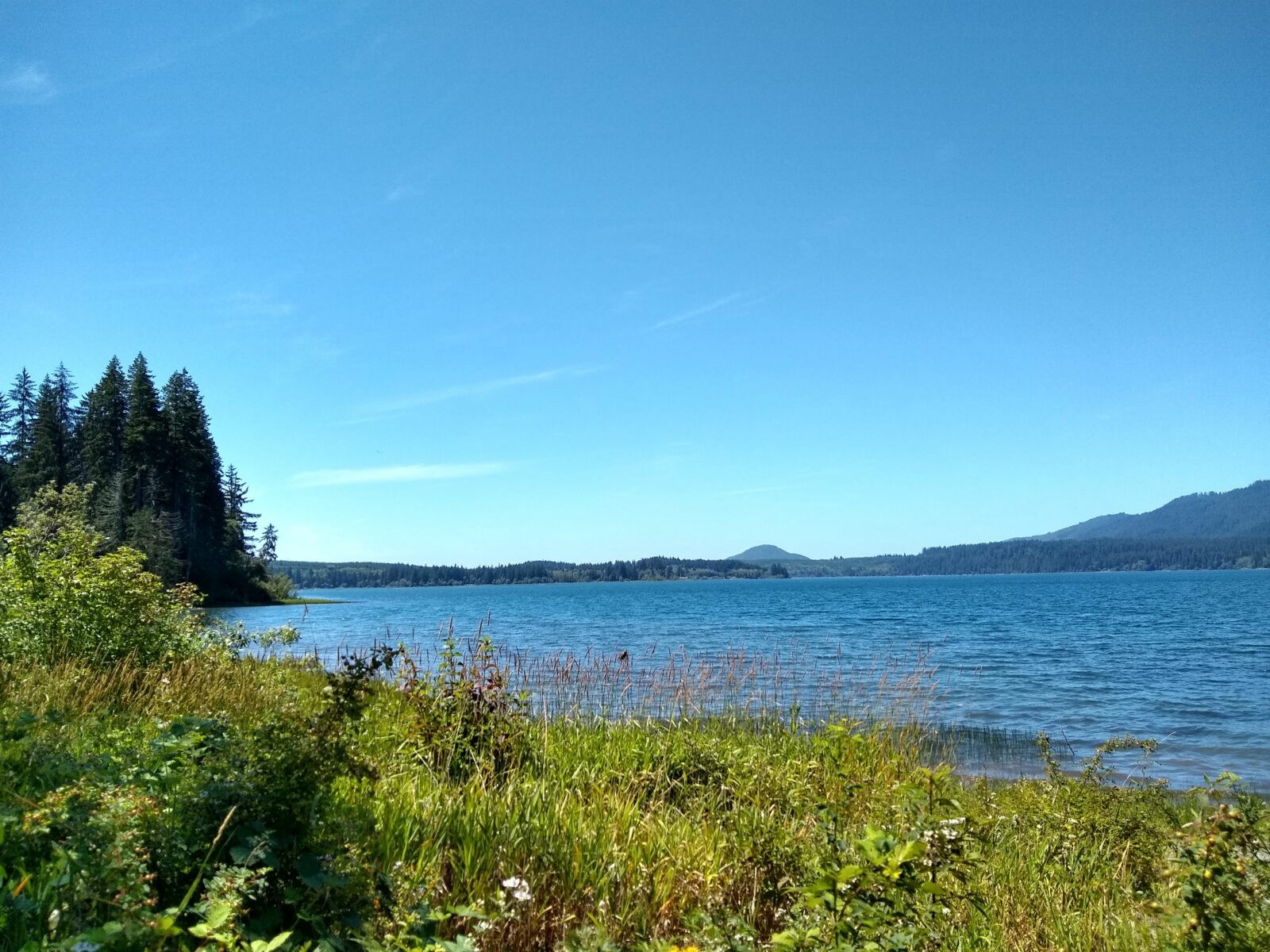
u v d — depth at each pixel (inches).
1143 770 320.5
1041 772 426.3
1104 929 161.9
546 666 462.6
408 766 239.9
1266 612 2292.1
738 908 167.3
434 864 156.9
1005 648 1216.8
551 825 186.4
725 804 252.1
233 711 313.1
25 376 2493.8
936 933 141.9
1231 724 595.2
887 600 3390.7
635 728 342.3
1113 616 2123.5
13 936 93.7
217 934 95.0
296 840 123.0
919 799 162.2
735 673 491.2
